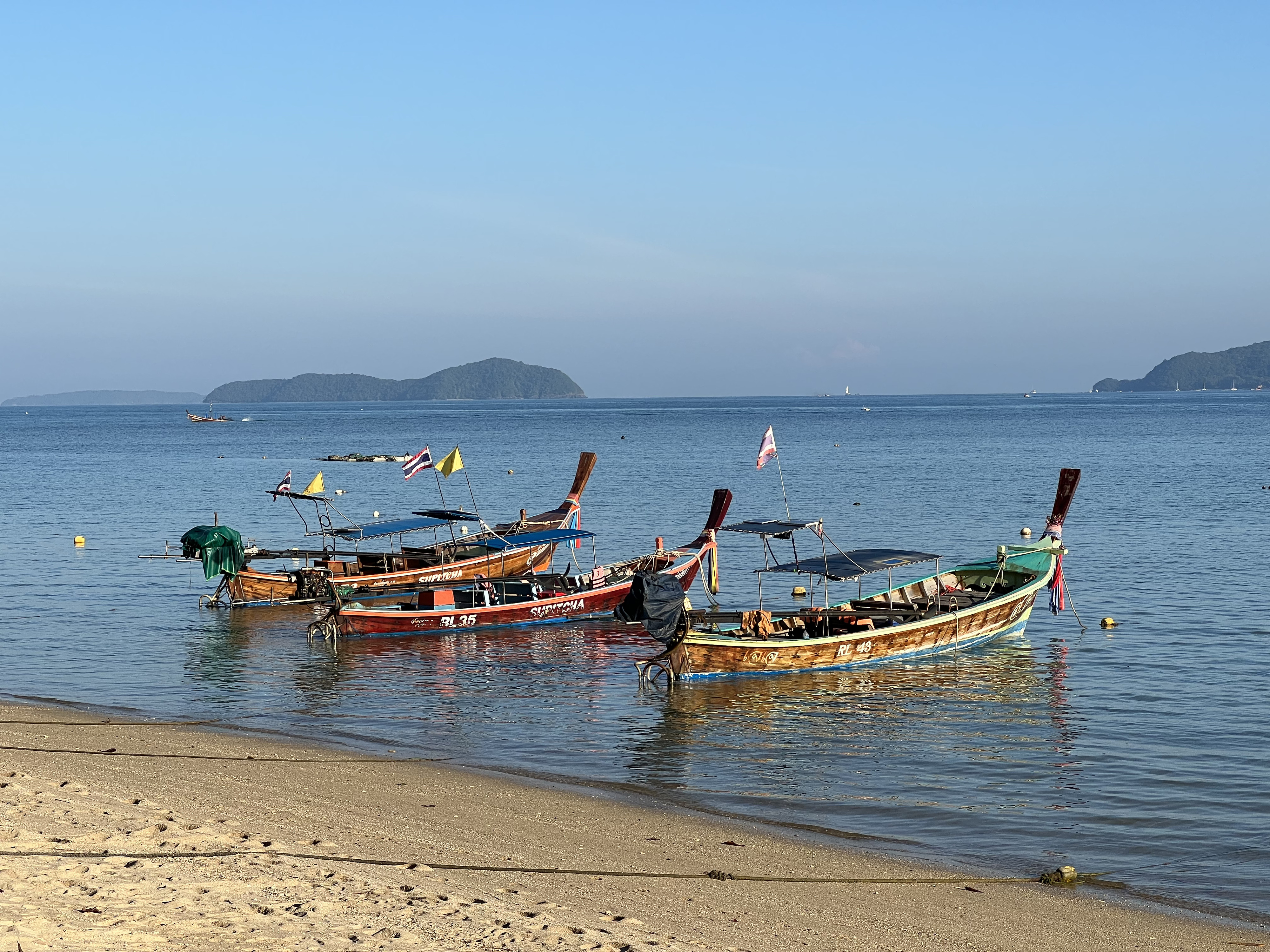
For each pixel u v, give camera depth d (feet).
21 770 66.18
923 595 118.32
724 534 191.72
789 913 49.65
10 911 41.83
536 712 89.04
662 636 94.99
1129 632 114.52
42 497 277.03
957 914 50.37
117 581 151.43
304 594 132.77
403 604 125.70
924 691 94.84
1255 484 264.31
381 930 42.29
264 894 45.75
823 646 100.63
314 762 73.26
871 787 70.08
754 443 481.87
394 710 89.66
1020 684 96.48
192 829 54.85
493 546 136.05
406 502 260.42
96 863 48.65
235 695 93.76
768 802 67.26
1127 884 54.65
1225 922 50.14
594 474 321.73
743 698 93.04
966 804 66.64
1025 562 119.96
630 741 80.69
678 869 55.01
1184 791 68.80
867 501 238.89
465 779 70.44
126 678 99.45
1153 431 546.67
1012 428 599.16
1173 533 182.80
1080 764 74.43
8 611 131.13
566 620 127.75
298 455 467.52
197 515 234.79
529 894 49.42
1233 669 99.25
